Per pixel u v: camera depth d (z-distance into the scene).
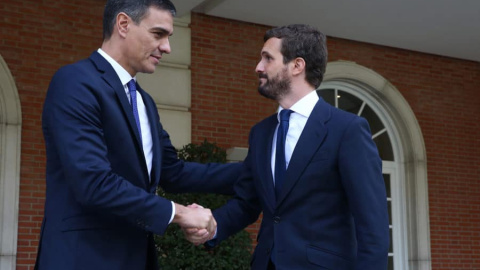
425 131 9.05
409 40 8.69
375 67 8.84
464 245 9.05
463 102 9.38
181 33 7.54
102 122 2.32
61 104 2.25
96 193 2.17
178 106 7.39
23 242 6.47
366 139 2.53
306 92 2.67
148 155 2.50
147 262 2.45
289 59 2.65
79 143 2.20
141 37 2.41
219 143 7.62
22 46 6.66
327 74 8.48
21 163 6.53
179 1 6.84
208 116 7.61
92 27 7.00
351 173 2.47
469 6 7.45
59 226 2.28
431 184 8.98
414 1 7.32
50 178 2.34
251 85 7.91
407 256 8.80
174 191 3.04
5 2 6.65
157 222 2.26
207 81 7.66
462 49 9.04
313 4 7.41
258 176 2.66
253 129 2.85
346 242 2.53
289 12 7.67
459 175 9.18
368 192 2.45
